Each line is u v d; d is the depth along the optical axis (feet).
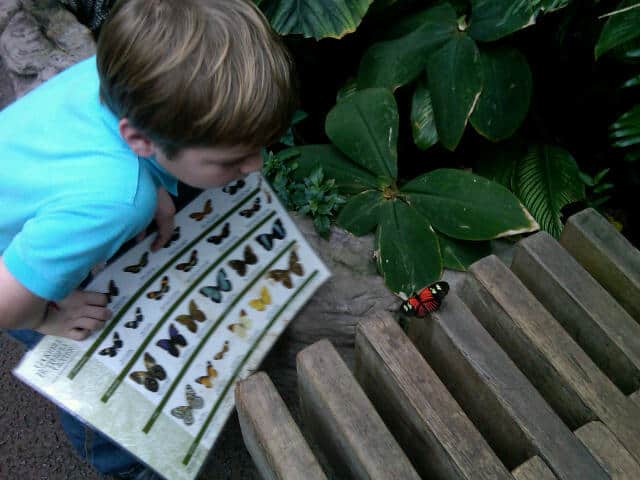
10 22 5.65
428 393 2.52
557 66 5.89
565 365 2.70
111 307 3.35
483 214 4.70
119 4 2.56
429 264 4.54
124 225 2.83
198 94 2.40
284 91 2.63
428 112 5.49
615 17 4.45
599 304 2.97
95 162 2.78
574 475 2.36
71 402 3.12
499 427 2.68
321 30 5.37
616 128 4.87
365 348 2.79
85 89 3.04
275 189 4.99
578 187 5.47
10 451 5.07
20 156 2.95
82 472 4.98
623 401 2.60
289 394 5.10
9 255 2.78
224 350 3.53
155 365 3.34
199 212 3.77
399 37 5.68
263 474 3.11
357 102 5.13
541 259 3.13
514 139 5.84
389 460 2.34
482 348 2.70
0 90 6.55
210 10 2.46
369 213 4.83
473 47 5.12
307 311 4.57
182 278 3.57
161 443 3.21
